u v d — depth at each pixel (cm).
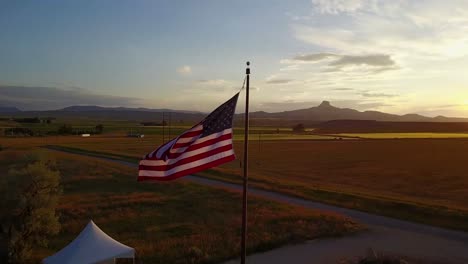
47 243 2669
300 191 5000
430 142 16075
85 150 11138
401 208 3975
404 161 9375
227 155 1576
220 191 4891
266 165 8538
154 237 2923
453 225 3366
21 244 2445
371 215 3775
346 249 2734
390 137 19825
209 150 1583
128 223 3344
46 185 2556
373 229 3253
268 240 2820
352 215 3769
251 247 2677
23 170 2548
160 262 2392
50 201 2559
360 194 4806
